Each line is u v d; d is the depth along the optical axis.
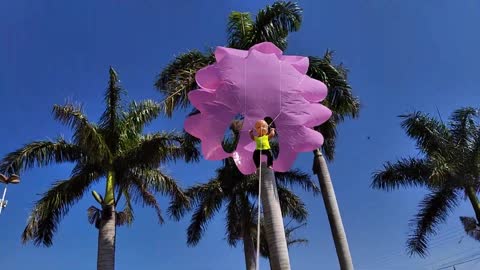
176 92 15.41
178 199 19.69
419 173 21.06
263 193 14.07
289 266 13.35
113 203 17.55
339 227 17.47
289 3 16.27
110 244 16.88
